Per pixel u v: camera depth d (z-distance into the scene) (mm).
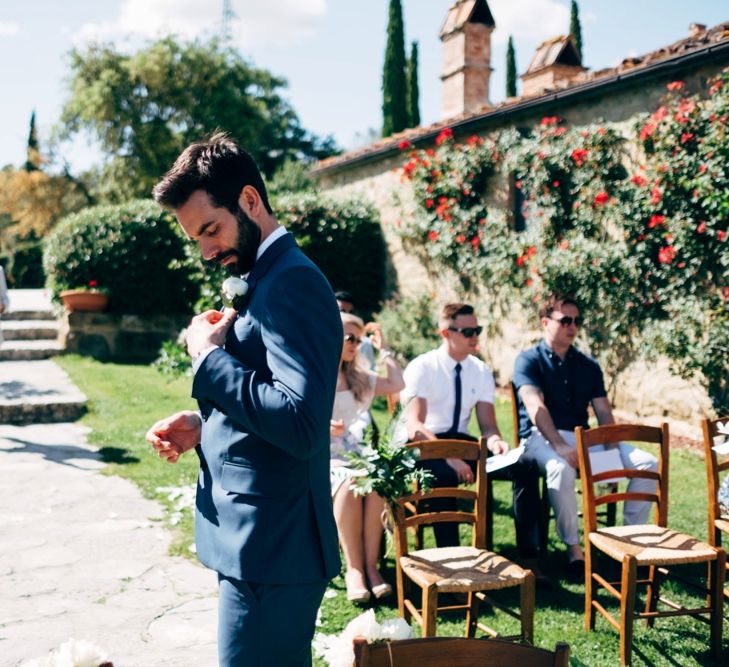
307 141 42156
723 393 7477
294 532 1735
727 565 3832
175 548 4613
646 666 3277
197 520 1873
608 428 3742
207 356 1679
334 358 1696
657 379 8258
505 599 4000
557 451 4359
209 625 3625
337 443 4484
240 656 1752
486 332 11016
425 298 11812
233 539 1726
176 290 12773
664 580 4188
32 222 35438
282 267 1745
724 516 3738
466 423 4859
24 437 7430
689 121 7676
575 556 4242
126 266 12477
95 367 11039
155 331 12711
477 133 11094
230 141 1810
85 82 30234
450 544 4324
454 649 1637
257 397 1612
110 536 4789
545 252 9617
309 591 1774
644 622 3684
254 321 1727
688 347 7652
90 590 3980
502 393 10500
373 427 3969
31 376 10102
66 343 12141
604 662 3293
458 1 14125
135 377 10195
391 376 4809
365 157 13477
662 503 3795
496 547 4672
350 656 2113
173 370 8391
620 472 3756
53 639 3420
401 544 3521
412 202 12484
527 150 9828
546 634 3568
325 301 1725
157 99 30062
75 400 8492
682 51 7691
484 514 3623
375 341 5020
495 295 10789
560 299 4738
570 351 4844
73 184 34844
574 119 9383
